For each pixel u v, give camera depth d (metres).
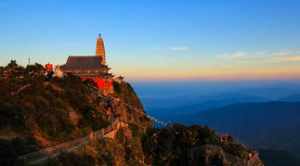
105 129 101.38
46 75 119.00
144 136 124.12
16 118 80.12
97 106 113.56
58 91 105.69
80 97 109.81
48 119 87.25
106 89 139.38
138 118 138.25
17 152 67.75
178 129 128.38
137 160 106.44
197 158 117.31
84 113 102.50
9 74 107.31
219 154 117.62
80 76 142.50
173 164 119.88
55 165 68.12
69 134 87.88
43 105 92.31
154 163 118.38
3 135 73.69
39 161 66.88
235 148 132.25
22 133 77.50
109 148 92.50
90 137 90.25
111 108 120.44
